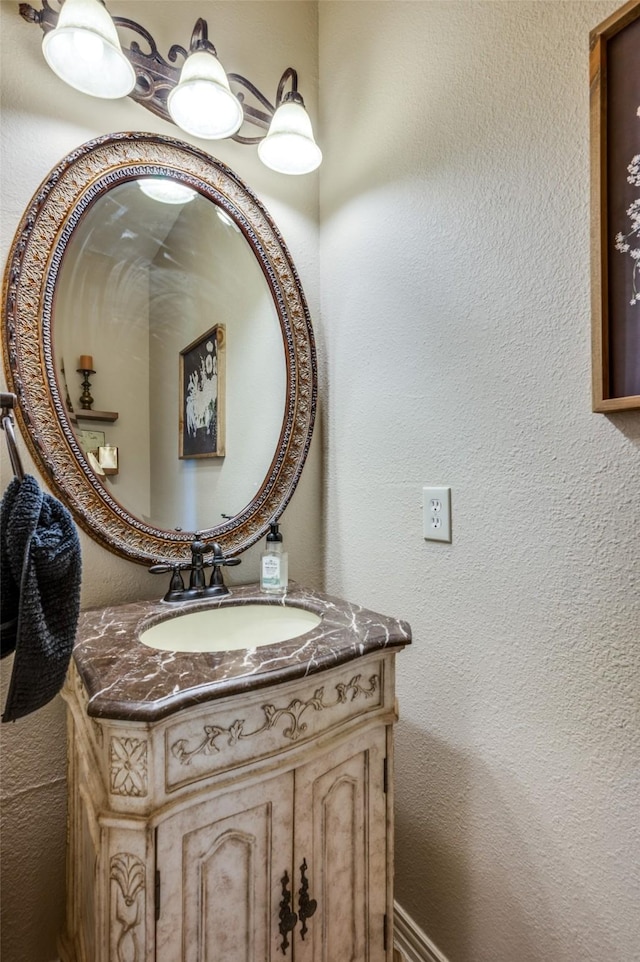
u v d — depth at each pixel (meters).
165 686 0.60
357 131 1.19
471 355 0.91
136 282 1.02
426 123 1.00
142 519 1.01
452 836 0.95
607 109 0.69
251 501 1.17
